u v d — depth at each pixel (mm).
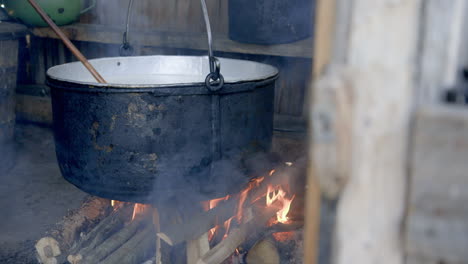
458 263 596
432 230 601
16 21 3117
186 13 3139
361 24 607
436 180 587
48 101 3533
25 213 2400
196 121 1471
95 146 1502
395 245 640
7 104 2887
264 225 1804
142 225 1881
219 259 1608
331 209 666
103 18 3352
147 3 3219
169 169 1495
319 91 594
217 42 2758
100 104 1451
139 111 1435
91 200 2031
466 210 580
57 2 2953
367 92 615
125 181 1512
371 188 635
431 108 578
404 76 601
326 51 651
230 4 2701
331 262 680
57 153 1678
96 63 1998
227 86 1481
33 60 3662
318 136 605
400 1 589
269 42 2588
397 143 615
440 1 584
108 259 1664
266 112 1668
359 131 624
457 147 571
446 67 597
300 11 2582
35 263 1958
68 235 1833
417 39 594
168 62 2141
